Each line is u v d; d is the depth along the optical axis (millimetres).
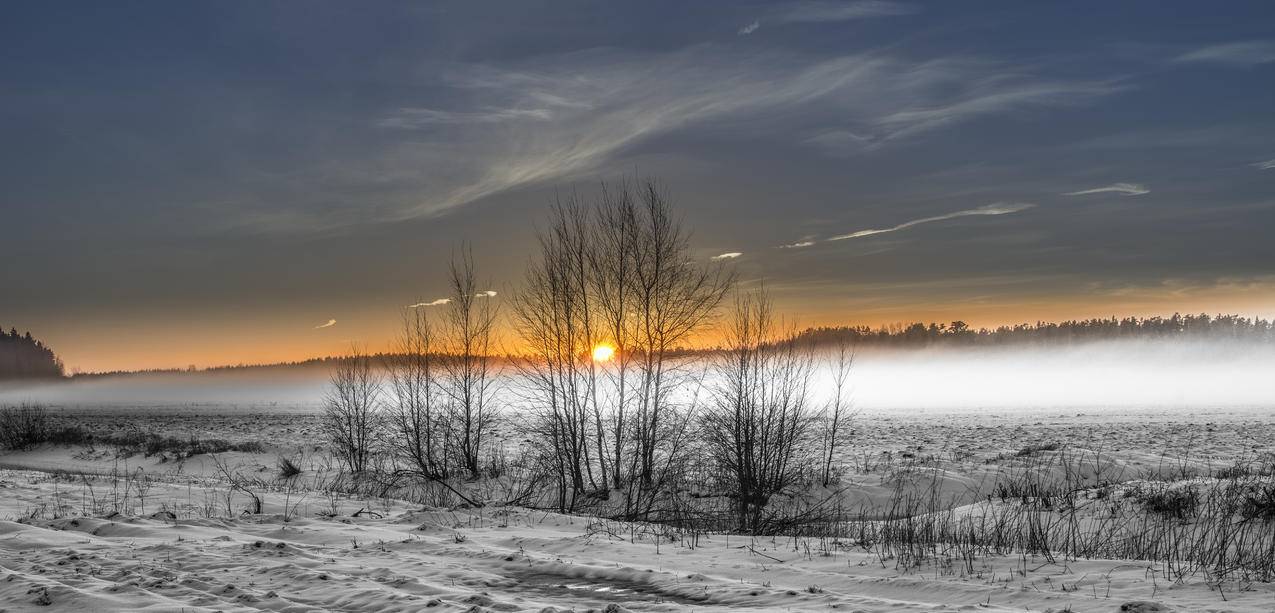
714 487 23969
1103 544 12711
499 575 9891
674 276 26562
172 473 32969
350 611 8016
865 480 26141
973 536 11641
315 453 36688
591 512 22281
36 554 10930
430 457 28562
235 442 43938
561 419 25734
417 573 9789
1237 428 54500
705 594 8711
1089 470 27766
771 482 23109
